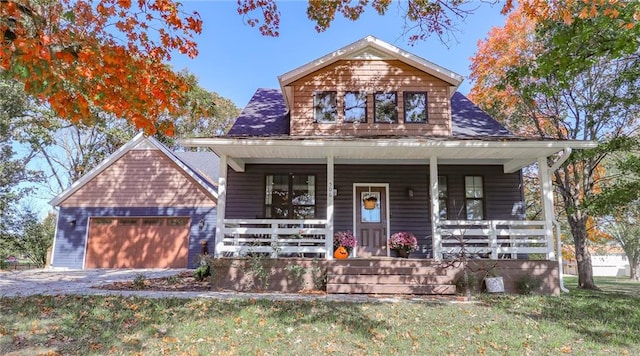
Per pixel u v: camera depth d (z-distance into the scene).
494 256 9.09
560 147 8.95
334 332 5.48
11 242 19.02
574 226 13.99
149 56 6.30
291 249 9.12
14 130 18.05
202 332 5.39
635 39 7.32
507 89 15.27
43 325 5.51
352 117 10.91
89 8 5.88
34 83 4.80
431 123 10.83
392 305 7.11
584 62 8.02
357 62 11.24
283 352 4.77
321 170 11.84
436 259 8.88
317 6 8.79
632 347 5.13
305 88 11.07
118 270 14.59
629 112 12.78
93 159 26.12
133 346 4.84
